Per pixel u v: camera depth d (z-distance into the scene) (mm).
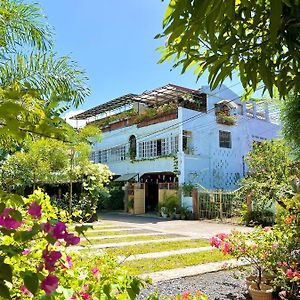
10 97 1277
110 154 25078
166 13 1523
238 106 22172
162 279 5578
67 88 4977
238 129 21766
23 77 4562
